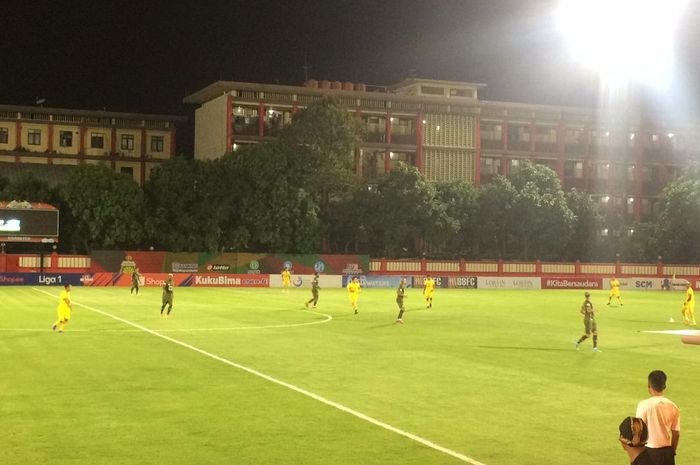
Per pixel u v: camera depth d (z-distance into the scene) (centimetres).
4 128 9494
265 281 7450
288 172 7706
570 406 1716
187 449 1288
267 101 9119
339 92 9338
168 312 3897
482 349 2738
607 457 1297
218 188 7594
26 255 6925
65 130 9725
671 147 10819
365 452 1288
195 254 7406
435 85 10056
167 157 10131
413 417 1566
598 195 10531
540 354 2636
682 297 7094
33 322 3403
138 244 7588
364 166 9450
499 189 8550
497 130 10112
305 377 2025
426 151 9631
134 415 1533
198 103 10212
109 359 2292
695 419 1617
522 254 9150
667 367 2378
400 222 8100
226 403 1664
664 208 9369
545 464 1252
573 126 10388
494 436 1423
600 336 3325
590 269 8612
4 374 1998
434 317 4178
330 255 7819
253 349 2595
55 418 1499
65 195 7225
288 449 1298
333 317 4006
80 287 6656
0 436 1358
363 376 2062
